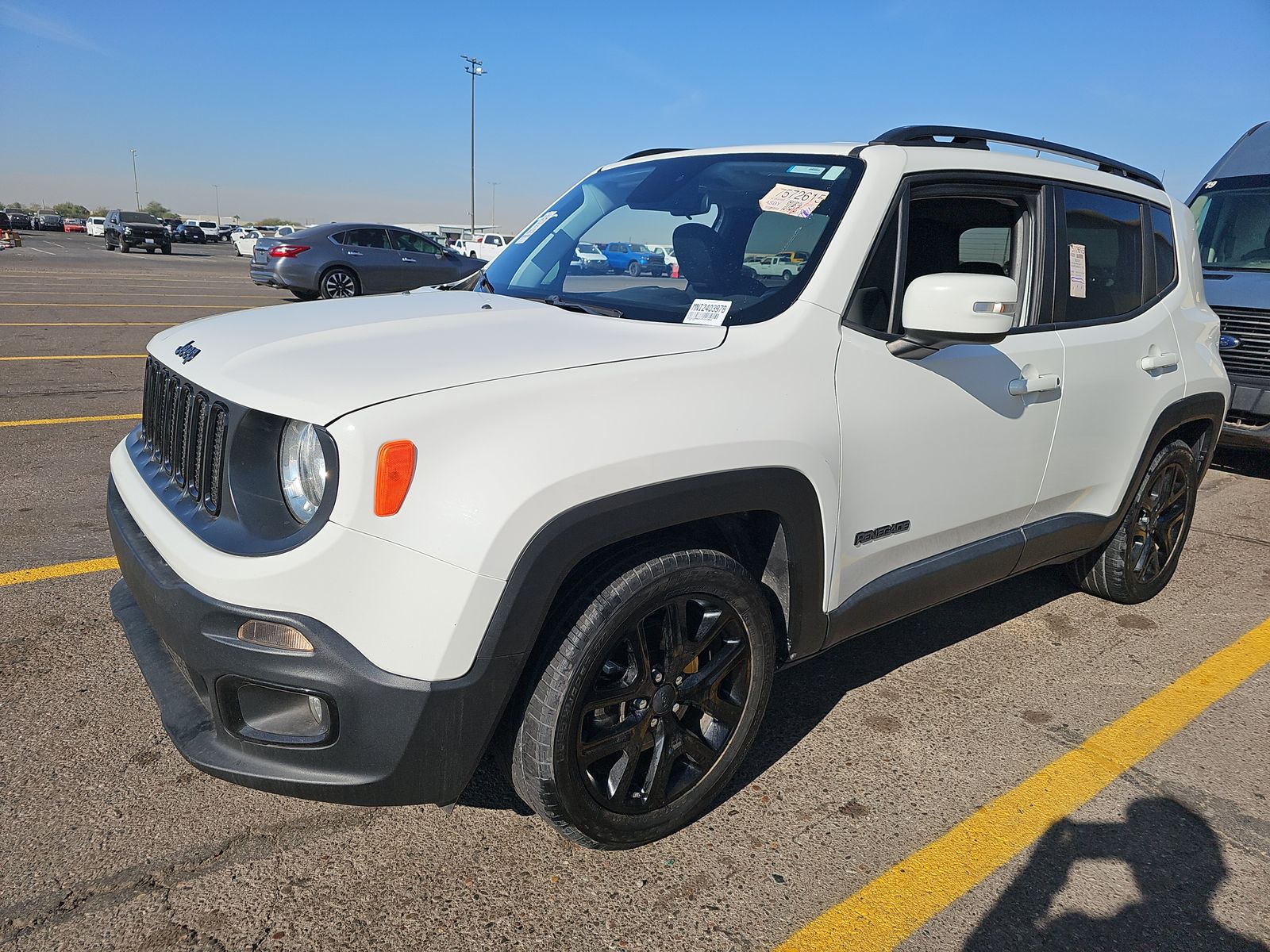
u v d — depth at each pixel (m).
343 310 2.65
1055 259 3.12
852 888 2.24
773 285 2.49
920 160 2.70
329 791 1.91
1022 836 2.47
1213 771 2.83
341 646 1.81
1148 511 3.90
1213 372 3.96
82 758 2.58
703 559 2.15
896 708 3.12
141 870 2.16
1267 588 4.40
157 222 38.78
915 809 2.57
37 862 2.16
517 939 2.02
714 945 2.03
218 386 2.09
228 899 2.09
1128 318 3.52
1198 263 4.09
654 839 2.33
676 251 2.74
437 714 1.83
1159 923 2.18
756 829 2.44
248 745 1.95
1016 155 3.08
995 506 2.99
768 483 2.21
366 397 1.87
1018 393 2.91
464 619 1.81
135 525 2.34
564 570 1.90
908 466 2.61
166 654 2.30
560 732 2.01
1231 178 7.18
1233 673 3.49
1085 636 3.78
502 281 3.20
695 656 2.25
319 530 1.83
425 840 2.33
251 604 1.85
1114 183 3.48
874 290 2.54
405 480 1.80
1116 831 2.51
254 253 15.92
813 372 2.36
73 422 6.47
